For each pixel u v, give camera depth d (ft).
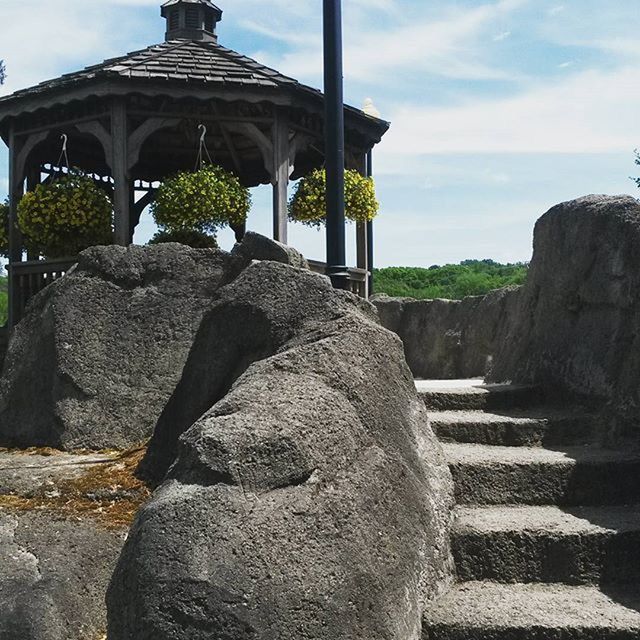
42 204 28.32
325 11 21.53
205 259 19.07
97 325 18.29
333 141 21.49
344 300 13.53
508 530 12.00
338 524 9.48
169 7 34.88
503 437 15.56
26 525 12.82
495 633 10.12
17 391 18.95
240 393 10.46
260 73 30.76
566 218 18.10
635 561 11.96
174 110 30.40
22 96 30.73
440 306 34.17
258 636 8.38
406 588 10.08
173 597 8.45
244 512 9.00
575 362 17.03
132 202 41.45
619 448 14.87
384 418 11.59
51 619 11.21
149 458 15.21
